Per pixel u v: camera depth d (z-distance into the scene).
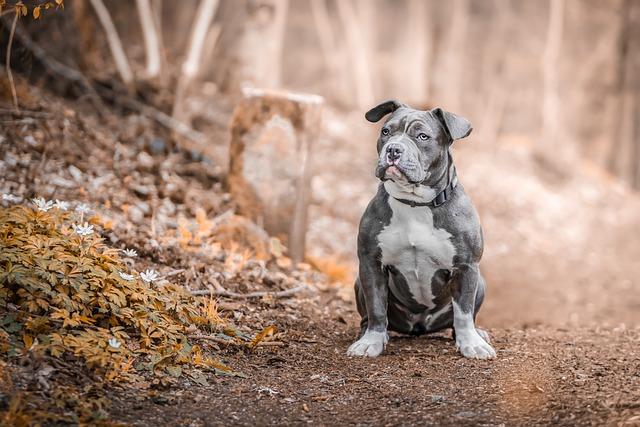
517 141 25.17
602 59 26.91
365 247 6.87
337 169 16.12
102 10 13.10
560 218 18.66
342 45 24.25
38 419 4.74
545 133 24.52
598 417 5.07
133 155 10.52
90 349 5.46
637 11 27.06
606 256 16.61
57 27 12.96
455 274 6.86
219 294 7.59
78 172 9.33
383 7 25.91
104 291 6.02
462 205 6.75
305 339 7.13
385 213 6.75
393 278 7.06
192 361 5.95
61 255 6.13
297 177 9.85
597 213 20.30
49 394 5.08
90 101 12.05
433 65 25.48
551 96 24.80
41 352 5.32
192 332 6.47
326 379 6.08
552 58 24.92
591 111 26.94
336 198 14.73
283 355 6.62
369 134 19.11
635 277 14.79
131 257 7.56
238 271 8.27
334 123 19.14
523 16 27.50
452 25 25.70
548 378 6.04
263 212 9.87
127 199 9.19
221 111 15.90
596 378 6.00
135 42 17.33
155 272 7.38
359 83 23.16
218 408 5.38
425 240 6.68
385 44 25.91
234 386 5.80
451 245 6.71
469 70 26.52
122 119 11.99
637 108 27.14
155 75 14.30
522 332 8.37
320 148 16.97
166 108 13.38
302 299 8.47
